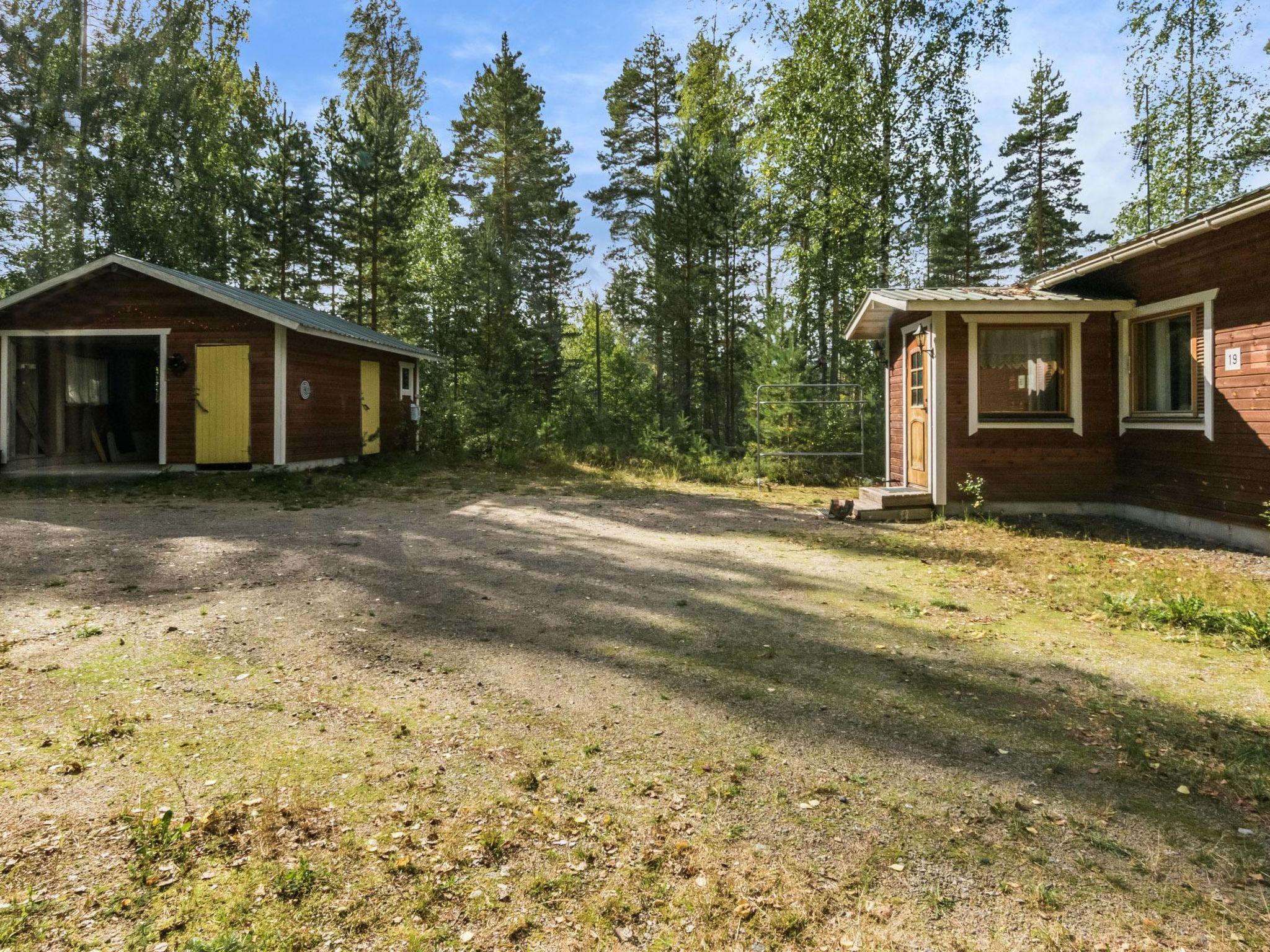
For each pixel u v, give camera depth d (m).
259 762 3.21
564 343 33.56
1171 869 2.61
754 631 5.31
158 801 2.86
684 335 24.92
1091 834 2.82
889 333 12.97
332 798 2.93
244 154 27.66
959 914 2.35
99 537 8.34
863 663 4.68
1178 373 9.49
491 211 31.34
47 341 15.85
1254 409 8.14
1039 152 37.16
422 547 8.20
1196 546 8.50
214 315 14.48
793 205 18.81
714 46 19.84
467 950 2.14
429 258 30.83
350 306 26.64
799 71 17.67
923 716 3.88
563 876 2.50
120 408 19.09
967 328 10.52
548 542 8.63
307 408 15.44
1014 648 5.01
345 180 24.78
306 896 2.35
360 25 31.78
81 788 2.94
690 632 5.25
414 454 19.41
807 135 17.78
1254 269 8.12
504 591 6.31
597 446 19.55
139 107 25.38
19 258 25.06
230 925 2.20
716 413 26.02
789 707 3.97
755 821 2.87
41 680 4.05
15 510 10.32
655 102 32.94
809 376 17.45
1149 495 9.84
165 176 26.06
